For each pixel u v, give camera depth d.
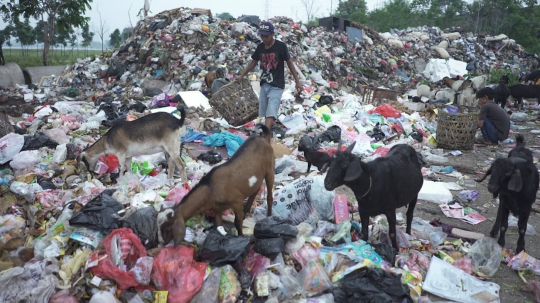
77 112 9.94
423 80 18.05
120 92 13.46
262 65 7.98
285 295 3.63
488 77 18.58
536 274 4.21
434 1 41.56
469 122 8.77
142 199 4.57
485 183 6.95
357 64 17.80
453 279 3.97
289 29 16.66
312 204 4.95
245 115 9.55
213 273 3.56
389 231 4.32
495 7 39.31
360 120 9.90
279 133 8.98
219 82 11.26
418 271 4.05
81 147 7.07
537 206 5.96
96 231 3.95
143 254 3.69
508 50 25.89
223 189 3.94
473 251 4.42
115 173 6.27
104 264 3.54
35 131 8.54
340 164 3.89
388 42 21.02
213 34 14.54
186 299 3.45
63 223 4.14
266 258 3.82
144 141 5.69
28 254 4.05
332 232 4.55
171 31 14.90
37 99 13.29
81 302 3.50
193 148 7.89
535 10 41.06
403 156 4.47
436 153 8.72
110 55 16.17
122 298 3.52
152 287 3.60
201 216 4.39
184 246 3.76
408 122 10.16
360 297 3.48
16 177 5.86
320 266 3.76
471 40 24.89
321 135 8.48
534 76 15.03
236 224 4.19
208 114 9.79
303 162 7.13
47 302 3.36
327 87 14.31
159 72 14.05
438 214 5.70
